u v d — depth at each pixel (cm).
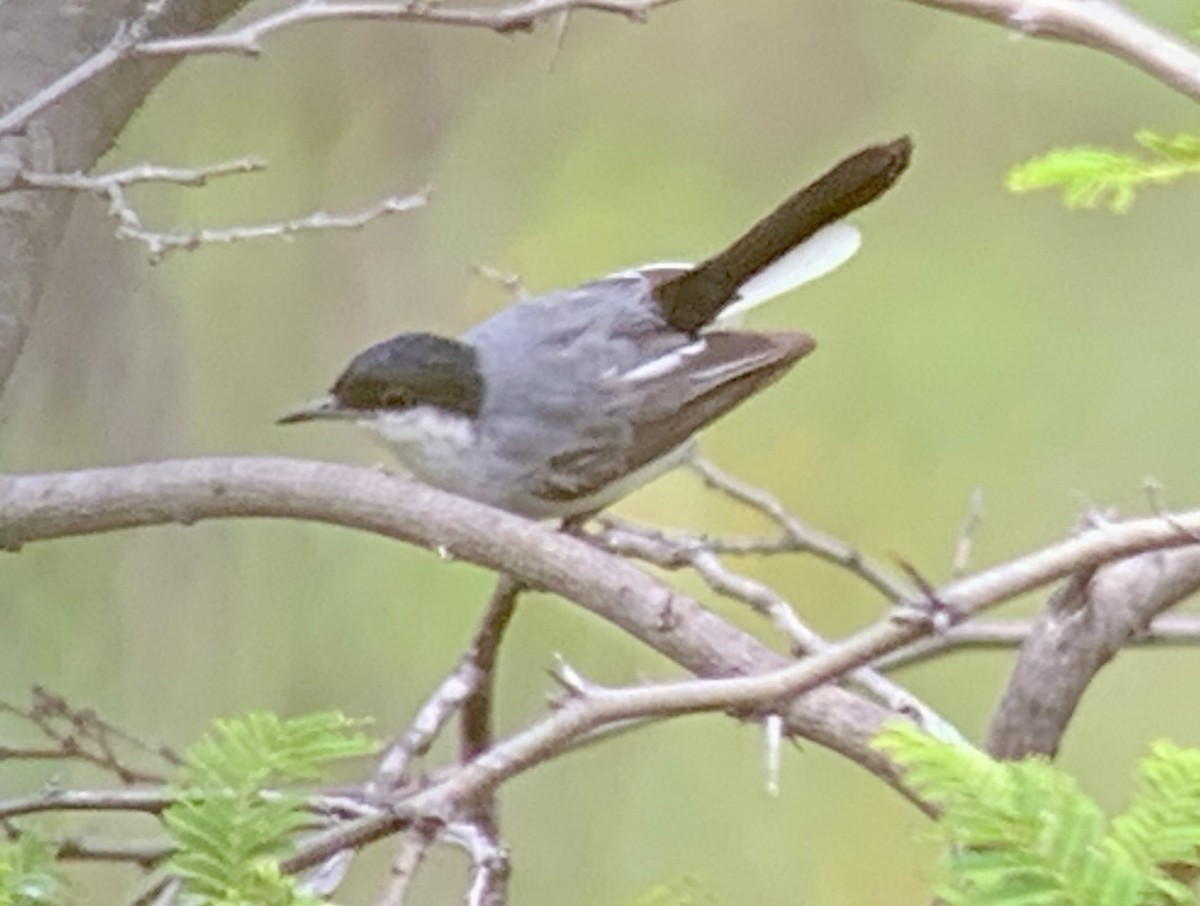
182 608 1046
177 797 338
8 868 346
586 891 1071
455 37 1173
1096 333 1236
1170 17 845
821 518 1177
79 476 538
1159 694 1145
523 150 1191
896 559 430
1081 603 559
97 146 646
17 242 623
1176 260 1255
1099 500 1185
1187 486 1186
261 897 320
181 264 1084
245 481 526
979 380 1220
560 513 725
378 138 1157
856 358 1221
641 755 1113
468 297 1139
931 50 1279
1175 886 286
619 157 1209
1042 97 1275
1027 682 561
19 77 621
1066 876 284
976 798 294
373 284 1129
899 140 695
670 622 491
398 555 1077
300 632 1059
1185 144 388
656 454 709
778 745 426
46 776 912
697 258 1166
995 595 357
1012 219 1266
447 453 712
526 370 714
